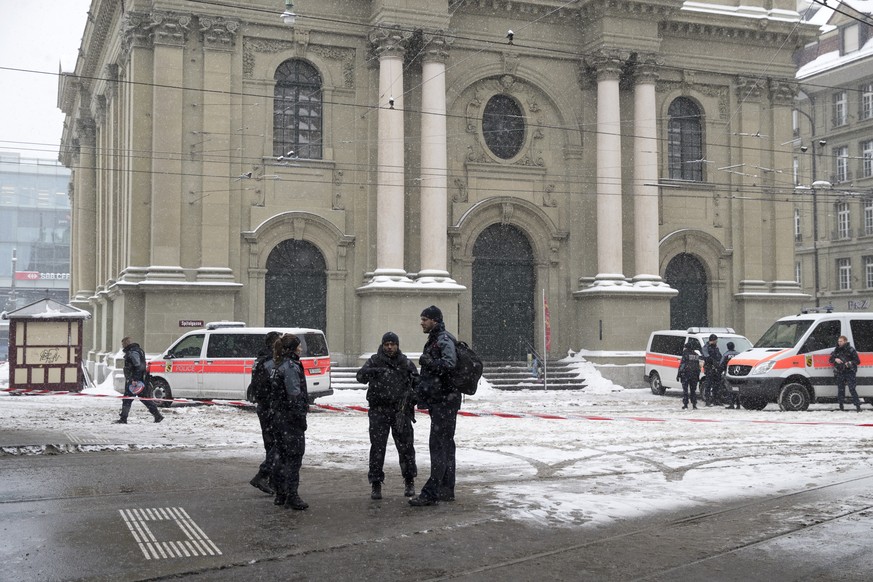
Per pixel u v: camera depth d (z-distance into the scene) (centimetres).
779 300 3681
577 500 990
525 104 3388
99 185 4062
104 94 3822
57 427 1742
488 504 962
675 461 1316
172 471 1181
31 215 10962
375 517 898
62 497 995
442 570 708
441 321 981
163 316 2888
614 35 3331
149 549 765
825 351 2288
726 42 3641
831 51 5488
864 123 5222
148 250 2969
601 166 3344
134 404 2433
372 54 3153
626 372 3266
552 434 1673
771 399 2267
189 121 2964
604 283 3306
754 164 3681
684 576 702
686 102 3634
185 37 2966
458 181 3297
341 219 3147
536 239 3400
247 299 3031
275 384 948
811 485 1112
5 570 697
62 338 3038
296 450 938
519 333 3403
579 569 718
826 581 693
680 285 3625
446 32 3122
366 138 3180
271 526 855
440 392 964
